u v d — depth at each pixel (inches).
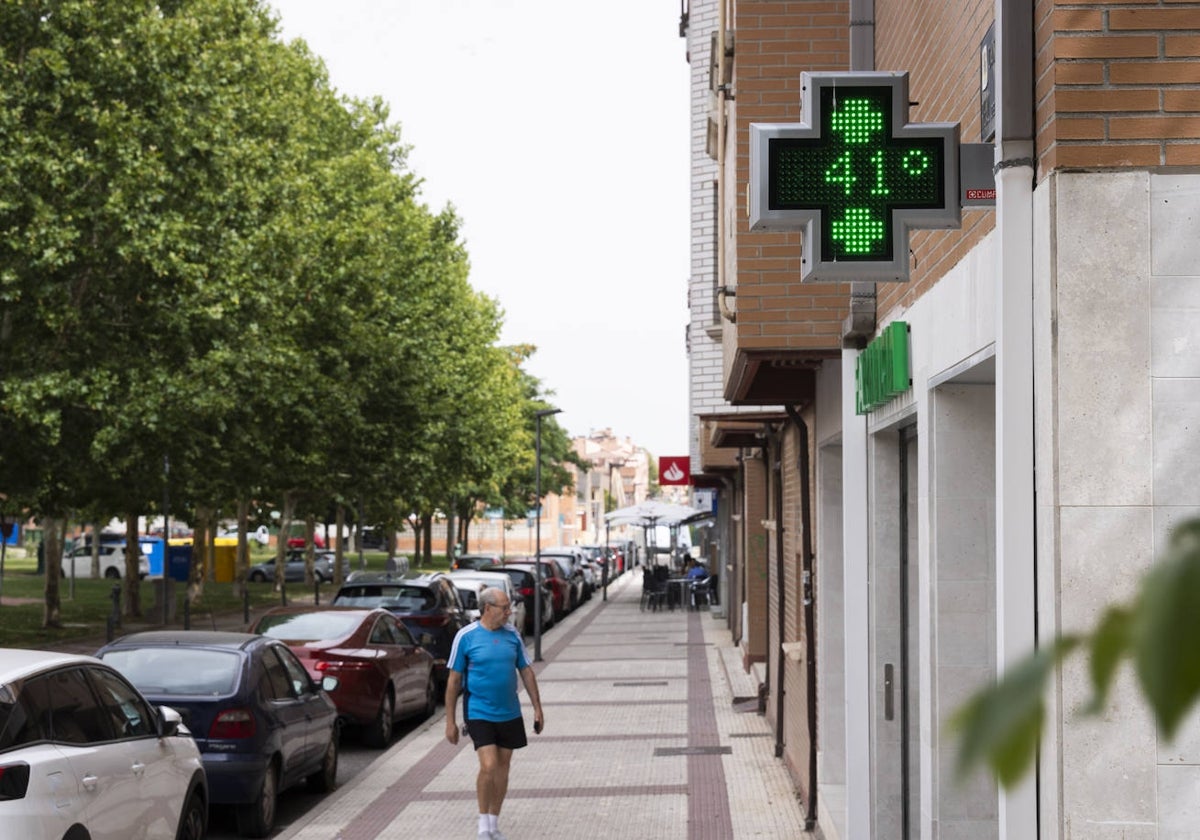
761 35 411.8
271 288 1140.5
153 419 1014.4
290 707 500.4
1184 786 162.4
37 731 292.4
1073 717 29.7
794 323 398.0
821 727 476.1
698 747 641.6
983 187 194.7
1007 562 177.5
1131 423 168.6
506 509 3265.3
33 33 1005.8
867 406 329.7
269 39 1563.7
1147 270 169.2
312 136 1549.0
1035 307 177.9
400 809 507.8
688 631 1434.5
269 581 2790.4
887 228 194.4
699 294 804.0
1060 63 170.7
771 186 194.7
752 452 950.4
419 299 1668.3
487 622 416.8
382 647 697.6
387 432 1615.4
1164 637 27.4
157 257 999.6
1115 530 167.9
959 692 250.2
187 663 471.8
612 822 474.0
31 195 957.2
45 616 1305.4
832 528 475.5
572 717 759.7
